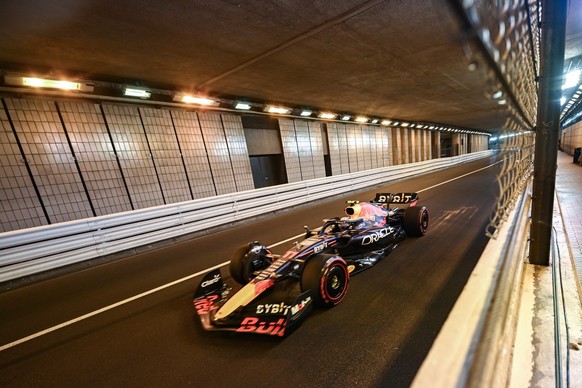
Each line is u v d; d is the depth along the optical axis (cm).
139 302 356
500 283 92
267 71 616
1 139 501
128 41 428
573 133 2083
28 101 527
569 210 550
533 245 234
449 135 2808
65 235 495
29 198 529
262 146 1007
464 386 56
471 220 558
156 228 612
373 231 414
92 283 438
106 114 623
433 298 295
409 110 1280
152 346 264
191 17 382
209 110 814
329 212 805
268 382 208
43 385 229
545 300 183
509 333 95
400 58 597
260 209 829
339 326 264
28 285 455
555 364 132
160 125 712
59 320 331
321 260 290
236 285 372
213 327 257
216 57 520
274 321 244
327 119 1209
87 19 358
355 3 386
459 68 683
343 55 559
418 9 411
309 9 392
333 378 205
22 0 305
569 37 605
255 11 384
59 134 562
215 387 210
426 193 947
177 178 745
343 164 1344
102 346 272
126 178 654
